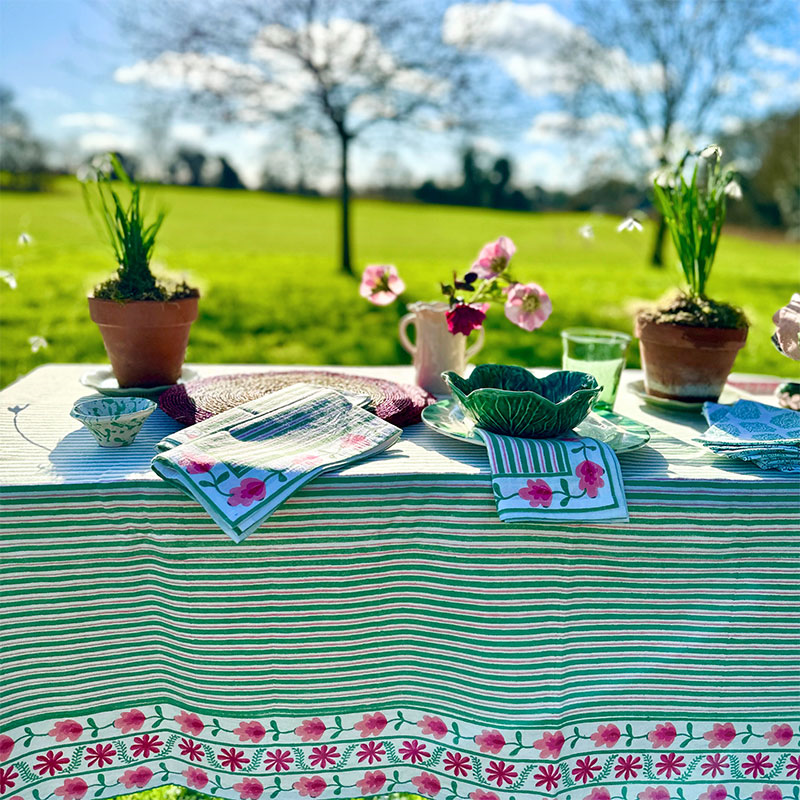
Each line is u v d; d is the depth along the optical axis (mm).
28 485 1041
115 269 1472
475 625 1168
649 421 1468
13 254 9734
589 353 1429
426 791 1253
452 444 1272
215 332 6484
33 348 1715
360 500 1102
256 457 1101
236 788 1228
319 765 1231
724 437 1249
